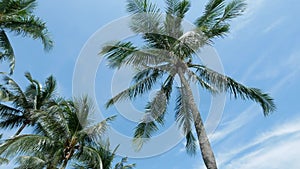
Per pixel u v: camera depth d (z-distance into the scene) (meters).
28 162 11.49
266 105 9.82
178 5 9.65
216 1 10.05
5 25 12.94
